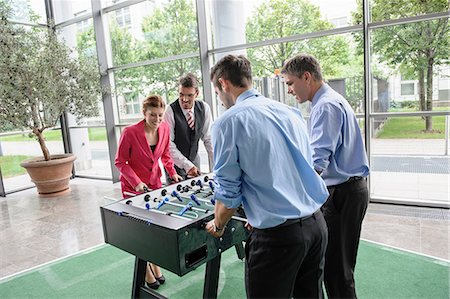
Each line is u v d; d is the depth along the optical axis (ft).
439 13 11.73
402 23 12.35
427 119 13.01
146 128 8.27
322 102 5.81
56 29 20.84
